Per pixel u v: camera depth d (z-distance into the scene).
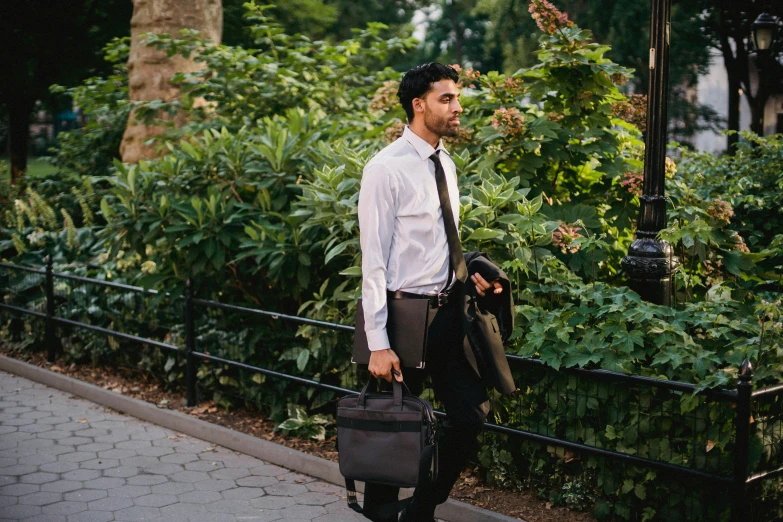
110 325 6.04
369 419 2.77
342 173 4.18
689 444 3.17
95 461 4.37
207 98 7.05
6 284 7.04
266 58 7.15
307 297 4.92
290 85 7.06
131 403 5.24
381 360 2.76
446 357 2.92
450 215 2.88
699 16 15.62
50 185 9.21
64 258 7.19
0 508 3.71
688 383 3.02
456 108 2.83
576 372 3.38
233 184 5.11
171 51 7.34
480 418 2.91
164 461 4.38
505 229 3.96
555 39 4.48
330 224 4.31
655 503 3.28
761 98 14.77
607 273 4.54
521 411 3.66
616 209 4.57
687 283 4.00
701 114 18.36
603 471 3.41
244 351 4.91
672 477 3.21
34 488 3.97
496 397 3.74
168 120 8.36
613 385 3.35
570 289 3.64
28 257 7.20
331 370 4.51
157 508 3.73
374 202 2.78
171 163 5.12
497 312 3.06
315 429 4.52
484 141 4.45
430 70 2.81
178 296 5.16
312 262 4.61
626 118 4.75
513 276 3.83
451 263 2.88
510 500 3.62
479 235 3.70
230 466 4.31
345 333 4.36
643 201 3.79
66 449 4.56
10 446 4.61
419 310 2.78
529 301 3.74
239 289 5.19
